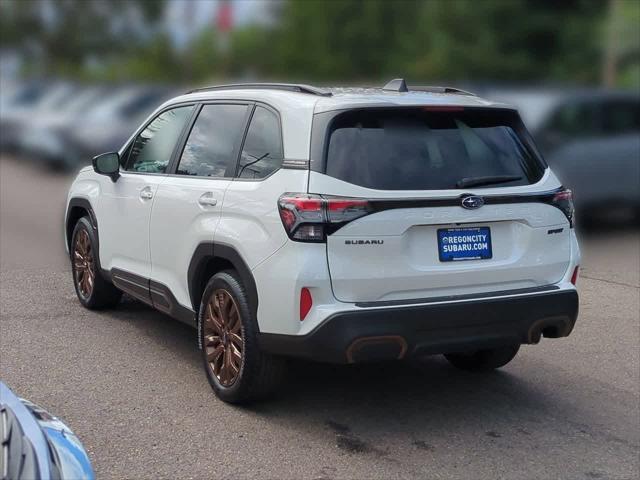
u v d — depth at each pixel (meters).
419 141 5.08
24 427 3.01
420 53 26.20
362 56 28.84
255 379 5.19
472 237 5.04
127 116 19.64
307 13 29.97
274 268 4.85
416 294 4.89
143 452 4.81
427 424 5.32
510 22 24.38
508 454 4.94
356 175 4.84
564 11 24.44
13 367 6.12
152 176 6.40
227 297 5.33
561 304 5.25
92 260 7.45
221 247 5.31
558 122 11.62
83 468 3.04
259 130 5.42
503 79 24.02
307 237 4.71
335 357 4.71
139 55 40.12
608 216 13.55
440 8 25.09
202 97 6.20
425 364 6.46
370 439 5.07
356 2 29.03
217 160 5.72
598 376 6.31
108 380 5.91
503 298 5.05
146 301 6.46
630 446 5.10
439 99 5.31
